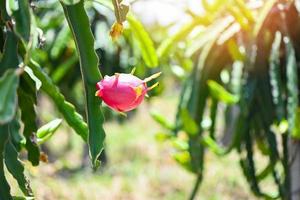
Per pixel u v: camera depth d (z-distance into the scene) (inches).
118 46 180.5
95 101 70.2
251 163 139.6
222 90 136.6
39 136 86.7
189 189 386.3
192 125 131.8
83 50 70.4
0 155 70.4
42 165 327.0
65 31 151.9
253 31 117.1
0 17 72.7
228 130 170.6
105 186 386.3
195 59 141.8
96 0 87.0
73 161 449.1
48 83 81.8
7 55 66.8
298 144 140.9
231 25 131.3
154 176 416.8
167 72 201.3
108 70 181.6
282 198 138.2
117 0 70.2
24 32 60.2
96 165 69.6
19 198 76.8
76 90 217.9
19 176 75.4
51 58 169.0
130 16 101.0
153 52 105.9
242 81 132.3
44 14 162.7
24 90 80.4
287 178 138.0
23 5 60.8
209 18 136.2
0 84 54.7
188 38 148.9
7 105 54.5
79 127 84.2
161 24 165.6
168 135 147.3
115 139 559.2
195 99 138.3
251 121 138.5
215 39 132.6
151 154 491.8
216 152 138.2
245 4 126.5
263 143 144.6
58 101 83.4
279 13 125.0
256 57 130.7
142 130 609.6
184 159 142.3
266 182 357.1
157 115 148.3
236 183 374.9
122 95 68.2
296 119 131.0
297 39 130.0
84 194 358.6
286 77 135.3
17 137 71.4
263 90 132.9
